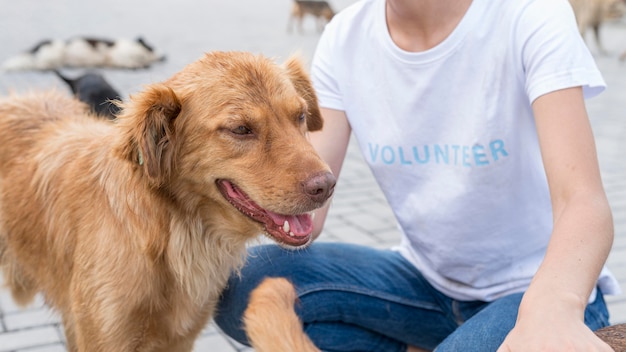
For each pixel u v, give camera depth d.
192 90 2.52
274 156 2.40
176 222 2.60
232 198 2.52
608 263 4.79
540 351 1.51
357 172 7.15
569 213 1.82
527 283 2.55
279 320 1.82
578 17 15.31
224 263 2.77
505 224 2.50
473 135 2.40
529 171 2.42
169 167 2.52
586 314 2.37
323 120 2.78
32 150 3.25
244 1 28.73
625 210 5.80
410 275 2.83
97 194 2.70
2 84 10.63
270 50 14.39
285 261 2.79
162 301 2.67
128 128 2.44
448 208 2.51
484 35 2.36
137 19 20.33
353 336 2.86
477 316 2.33
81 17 20.33
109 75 11.61
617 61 14.29
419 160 2.56
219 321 2.98
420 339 2.89
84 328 2.69
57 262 2.92
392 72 2.56
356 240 5.26
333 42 2.78
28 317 4.16
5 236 3.33
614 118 9.19
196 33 17.30
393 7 2.51
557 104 2.07
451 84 2.44
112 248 2.59
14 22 18.52
